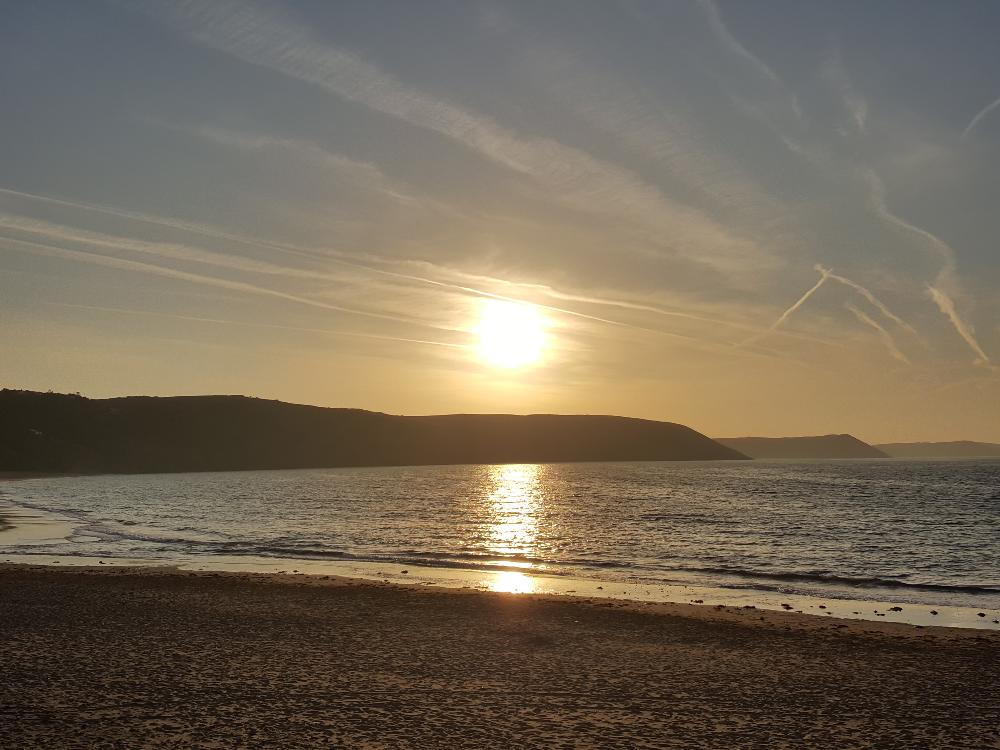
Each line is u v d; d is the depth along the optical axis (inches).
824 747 400.8
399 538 1660.9
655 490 3777.1
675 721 439.2
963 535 1733.5
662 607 816.9
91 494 3508.9
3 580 961.5
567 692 494.9
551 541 1620.3
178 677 517.3
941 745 404.8
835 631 693.9
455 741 401.4
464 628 695.1
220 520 2105.1
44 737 397.1
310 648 610.9
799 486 4072.3
